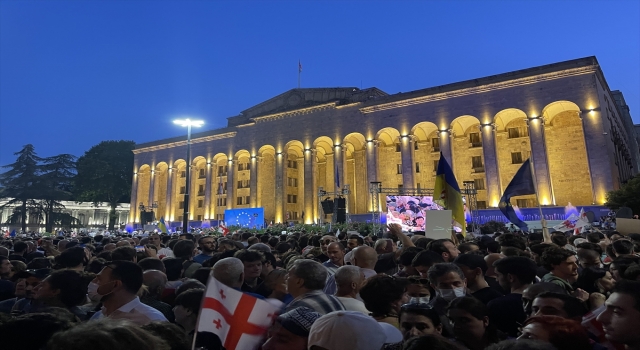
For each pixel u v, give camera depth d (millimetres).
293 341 3668
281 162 67188
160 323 3740
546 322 3424
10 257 11383
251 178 69562
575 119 51344
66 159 94000
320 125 64688
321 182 71125
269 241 15695
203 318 3393
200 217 76375
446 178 14875
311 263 5688
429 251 7086
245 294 3693
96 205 97438
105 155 101500
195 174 77812
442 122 55031
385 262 9672
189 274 9328
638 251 11133
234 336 3492
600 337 4328
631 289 3834
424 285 6000
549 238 13648
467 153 58375
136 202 82438
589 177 48500
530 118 49438
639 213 37688
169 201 77750
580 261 8578
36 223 86562
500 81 51844
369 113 60688
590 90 46562
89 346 2373
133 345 2566
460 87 54344
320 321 3492
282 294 6680
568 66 47938
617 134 55500
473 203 52688
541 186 47562
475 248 9555
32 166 84688
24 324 3619
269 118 69812
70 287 5895
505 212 18844
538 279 7578
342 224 39844
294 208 71000
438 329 4332
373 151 59438
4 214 90688
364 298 5160
